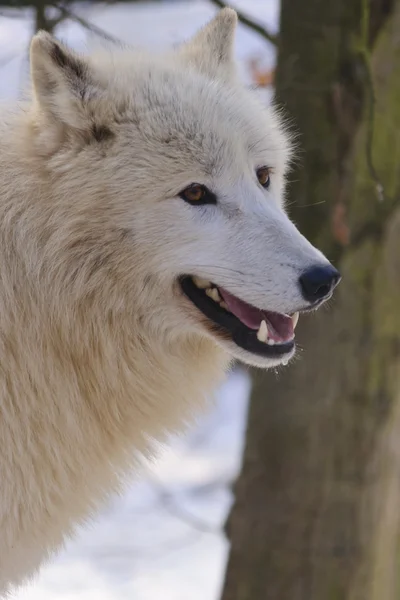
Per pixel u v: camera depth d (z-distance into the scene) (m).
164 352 7.71
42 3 9.81
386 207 9.84
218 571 15.59
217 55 8.38
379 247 9.98
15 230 7.26
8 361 7.09
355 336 10.18
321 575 10.57
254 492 10.77
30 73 7.36
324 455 10.45
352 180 9.88
